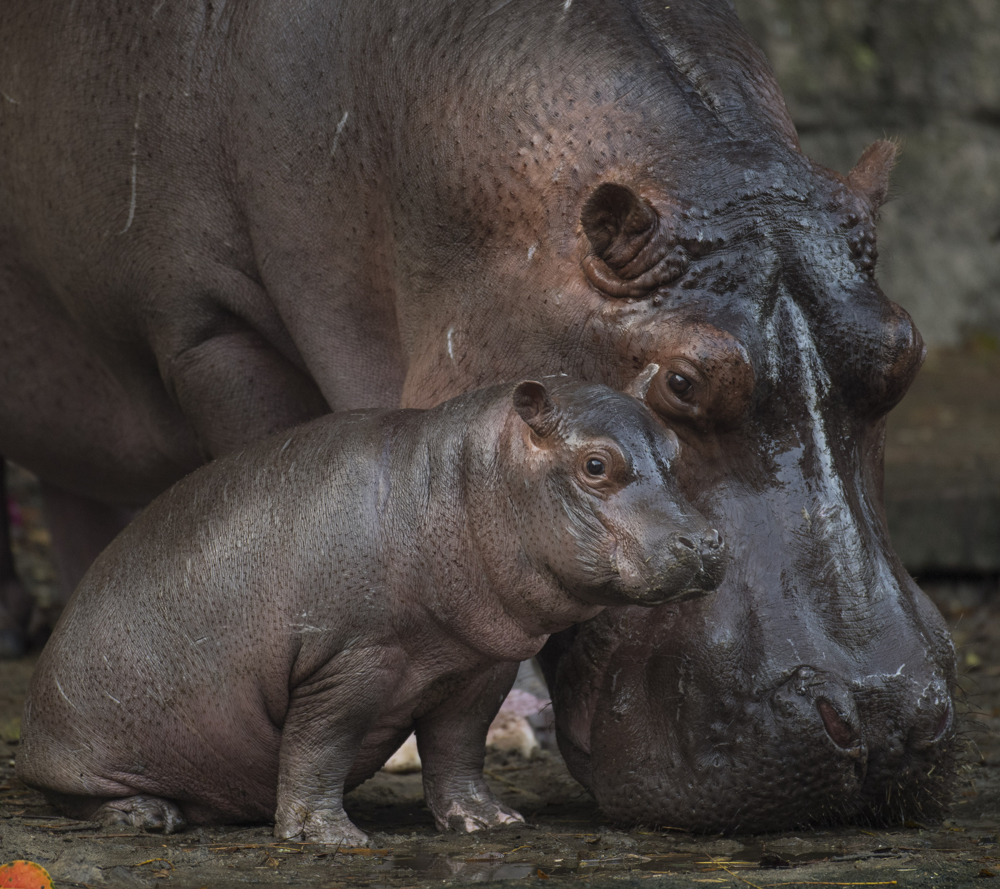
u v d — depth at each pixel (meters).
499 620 13.77
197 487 15.12
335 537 13.94
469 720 15.12
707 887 12.16
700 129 14.90
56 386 23.36
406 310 16.91
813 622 13.65
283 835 14.22
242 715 14.48
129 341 21.08
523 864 13.19
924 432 43.81
